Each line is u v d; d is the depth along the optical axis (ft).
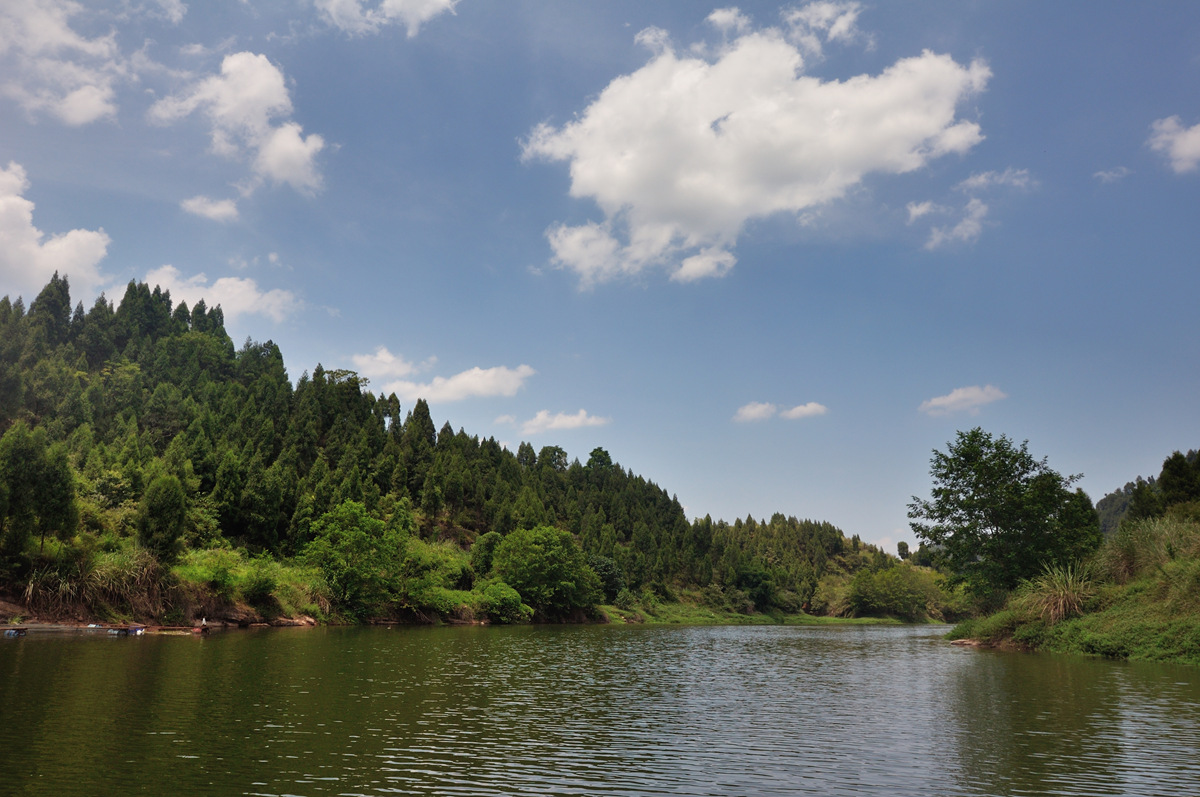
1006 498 165.07
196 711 58.18
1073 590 141.69
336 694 70.44
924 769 44.98
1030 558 164.55
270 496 295.48
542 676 95.30
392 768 42.60
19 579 132.77
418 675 89.51
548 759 46.42
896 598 598.34
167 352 526.16
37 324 499.92
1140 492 227.61
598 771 43.65
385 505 362.12
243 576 190.39
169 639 126.62
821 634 272.31
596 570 459.73
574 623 350.23
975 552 172.96
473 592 306.55
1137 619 124.47
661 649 158.71
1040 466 169.37
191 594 165.27
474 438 604.90
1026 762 46.83
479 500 482.28
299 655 107.96
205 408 415.44
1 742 45.73
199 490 286.66
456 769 42.96
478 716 61.62
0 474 130.00
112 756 42.93
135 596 148.05
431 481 421.18
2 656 89.71
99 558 146.20
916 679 95.66
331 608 220.43
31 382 362.33
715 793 39.22
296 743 48.14
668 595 537.24
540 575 338.95
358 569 228.22
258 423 413.59
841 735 56.13
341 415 506.48
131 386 410.31
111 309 570.87
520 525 440.04
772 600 606.96
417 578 265.95
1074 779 42.52
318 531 240.94
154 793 35.88
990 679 93.61
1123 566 140.46
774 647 176.04
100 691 66.08
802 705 72.59
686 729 58.39
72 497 139.95
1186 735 55.62
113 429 358.64
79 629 132.87
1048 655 131.85
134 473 215.31
